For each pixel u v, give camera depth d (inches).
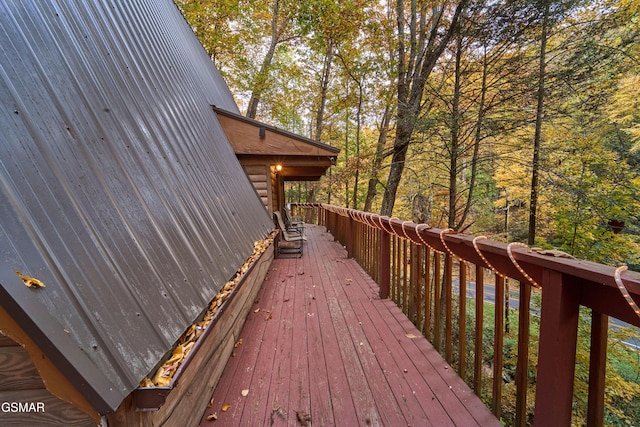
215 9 360.5
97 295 31.5
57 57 47.6
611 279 30.0
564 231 236.8
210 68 232.2
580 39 170.2
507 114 196.9
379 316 106.0
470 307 272.2
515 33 176.6
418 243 93.0
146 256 44.1
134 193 49.8
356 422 56.4
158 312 39.8
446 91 233.3
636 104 194.9
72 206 35.0
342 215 250.1
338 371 73.1
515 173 268.5
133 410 33.3
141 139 62.6
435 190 305.3
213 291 57.9
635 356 183.2
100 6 77.3
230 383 68.5
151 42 106.8
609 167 209.8
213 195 91.3
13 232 26.2
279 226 218.1
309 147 185.2
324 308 114.3
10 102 34.0
